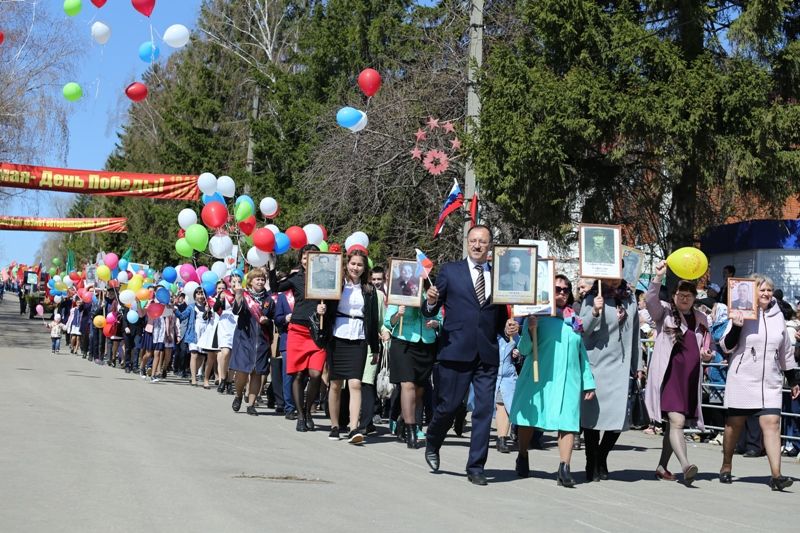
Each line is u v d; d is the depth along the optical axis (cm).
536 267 893
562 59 2111
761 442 1316
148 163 5362
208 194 1819
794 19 2131
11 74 3925
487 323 920
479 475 916
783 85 2020
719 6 2089
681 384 994
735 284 1012
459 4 3072
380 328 1329
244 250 2464
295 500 748
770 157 1923
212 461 937
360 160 2953
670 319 1002
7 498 690
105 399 1588
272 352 1617
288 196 3612
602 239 949
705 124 1911
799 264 2283
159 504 696
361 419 1323
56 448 950
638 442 1450
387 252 2947
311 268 1191
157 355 2248
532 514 759
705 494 941
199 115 4416
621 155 1986
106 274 2491
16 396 1525
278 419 1487
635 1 2130
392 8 3578
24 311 6700
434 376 964
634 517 777
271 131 3781
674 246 2133
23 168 2611
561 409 935
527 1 2212
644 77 1986
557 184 2072
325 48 3606
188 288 2139
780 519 811
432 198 2884
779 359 1018
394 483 883
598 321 966
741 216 2430
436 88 2945
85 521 627
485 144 2056
